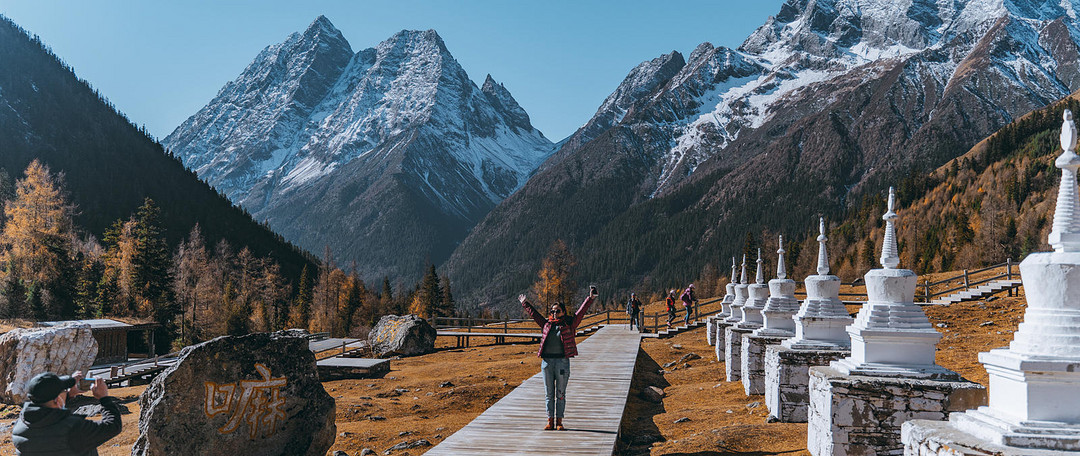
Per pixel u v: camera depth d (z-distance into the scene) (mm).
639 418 14969
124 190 194500
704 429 13117
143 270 95438
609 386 16500
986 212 115812
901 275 9562
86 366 28688
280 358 12852
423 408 18188
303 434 12844
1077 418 5711
